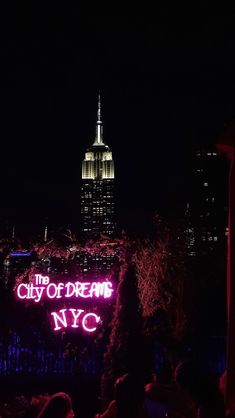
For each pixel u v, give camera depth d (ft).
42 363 37.93
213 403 10.21
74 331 37.47
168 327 34.81
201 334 34.88
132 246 36.32
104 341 36.86
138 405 12.58
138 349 33.19
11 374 38.11
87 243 36.73
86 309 36.68
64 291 36.96
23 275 37.52
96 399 35.86
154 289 35.63
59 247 37.06
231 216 9.33
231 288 9.18
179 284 36.01
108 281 36.11
